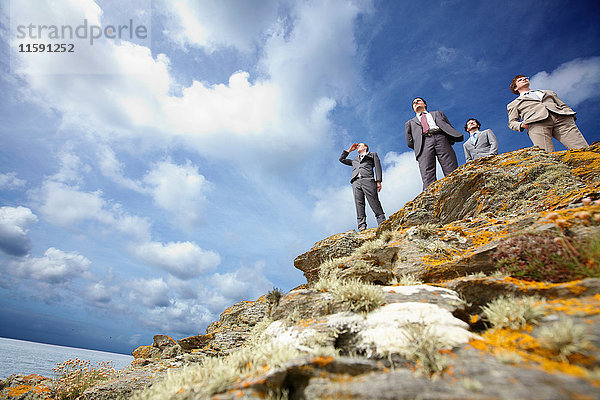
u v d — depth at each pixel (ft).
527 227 16.03
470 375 7.67
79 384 24.44
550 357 7.91
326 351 10.87
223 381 10.14
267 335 15.21
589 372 6.72
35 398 23.12
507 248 14.44
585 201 14.17
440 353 9.16
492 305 11.80
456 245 19.70
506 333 9.80
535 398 6.17
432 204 27.14
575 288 10.28
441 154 30.89
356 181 37.55
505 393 6.56
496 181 24.17
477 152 31.58
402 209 28.84
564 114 25.70
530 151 25.98
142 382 20.74
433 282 16.98
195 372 12.30
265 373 9.96
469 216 24.76
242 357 12.34
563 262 11.90
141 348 36.76
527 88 29.50
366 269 19.10
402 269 19.07
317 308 15.31
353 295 14.38
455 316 12.20
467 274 15.70
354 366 9.53
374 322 12.25
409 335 10.57
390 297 14.19
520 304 10.66
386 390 7.68
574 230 12.96
